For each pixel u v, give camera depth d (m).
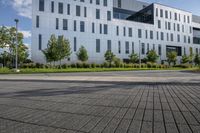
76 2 53.19
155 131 3.67
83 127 3.96
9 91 9.56
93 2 55.56
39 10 48.56
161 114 4.96
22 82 14.61
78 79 15.91
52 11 50.09
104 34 56.78
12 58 50.78
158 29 66.88
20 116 4.89
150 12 67.06
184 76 19.48
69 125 4.11
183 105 6.05
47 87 11.10
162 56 67.62
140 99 7.17
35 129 3.85
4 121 4.45
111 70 36.38
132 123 4.21
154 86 11.41
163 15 68.31
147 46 64.44
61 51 43.12
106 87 11.02
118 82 13.53
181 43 72.56
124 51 60.03
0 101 6.93
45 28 48.94
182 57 68.81
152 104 6.26
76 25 52.97
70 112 5.28
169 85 11.84
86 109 5.62
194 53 73.19
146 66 52.56
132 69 40.41
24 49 47.41
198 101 6.70
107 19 57.50
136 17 72.81
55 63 48.91
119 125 4.07
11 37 42.78
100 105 6.17
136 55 59.09
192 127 3.89
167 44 68.81
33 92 9.17
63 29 51.25
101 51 56.03
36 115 4.98
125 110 5.46
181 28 72.75
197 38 79.50
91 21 55.00
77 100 7.06
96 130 3.77
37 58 47.69
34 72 29.28
